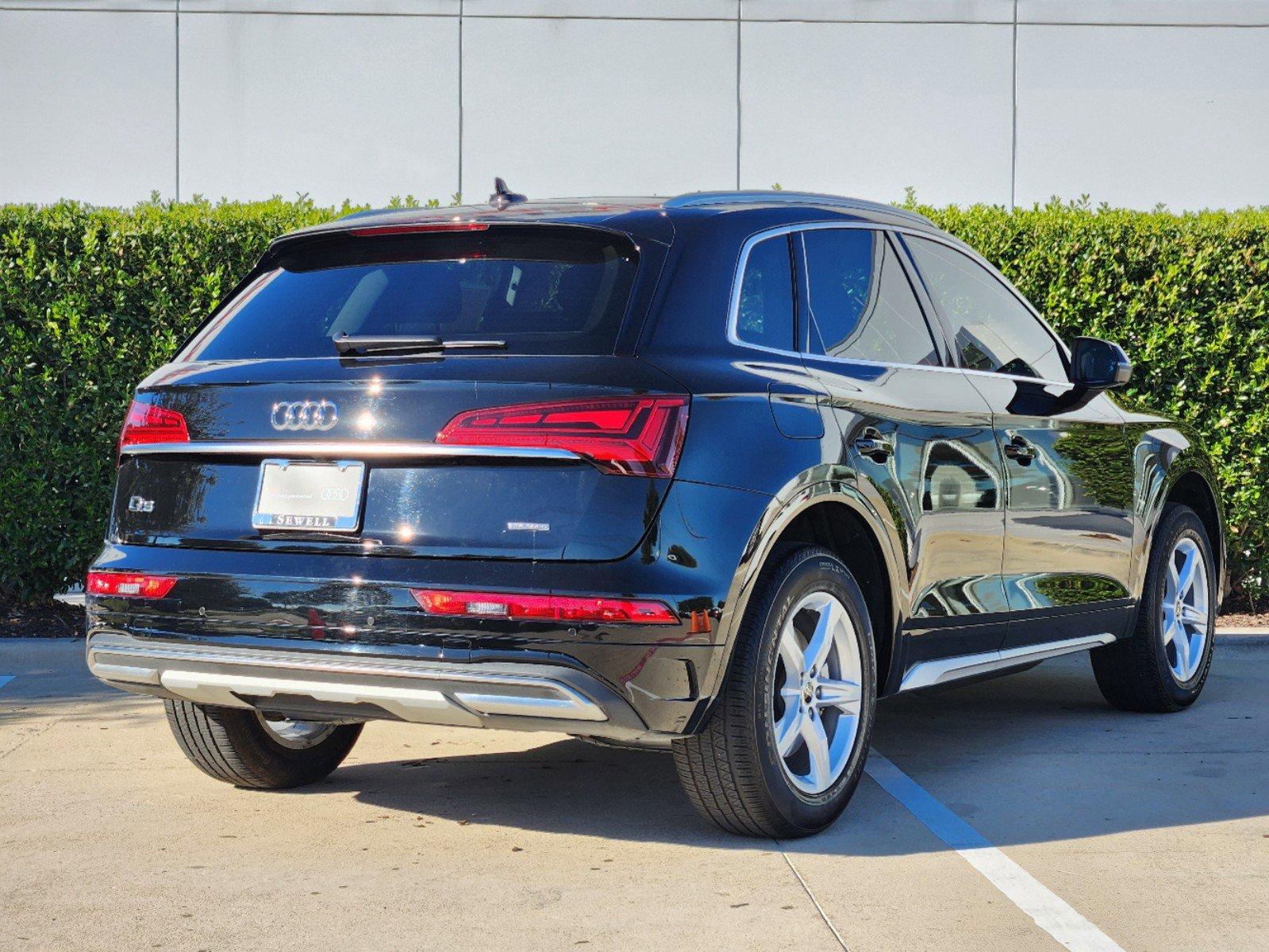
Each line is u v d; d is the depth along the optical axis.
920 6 11.92
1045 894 3.66
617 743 3.78
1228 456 8.41
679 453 3.69
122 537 4.14
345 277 4.25
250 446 3.92
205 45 11.72
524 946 3.29
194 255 7.96
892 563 4.38
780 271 4.36
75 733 5.64
